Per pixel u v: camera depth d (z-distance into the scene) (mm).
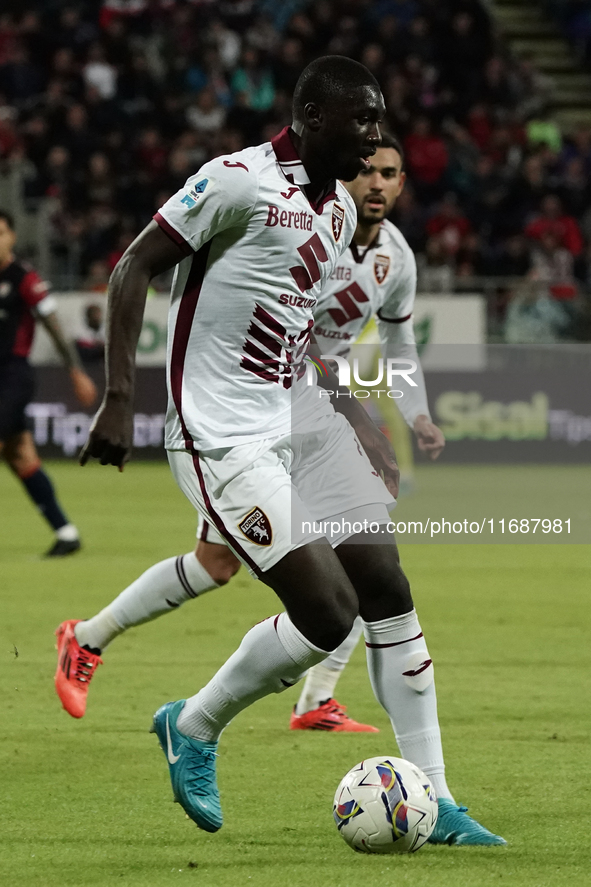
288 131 12430
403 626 13047
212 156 72000
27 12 78812
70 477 55656
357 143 12195
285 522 11969
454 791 14414
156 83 76500
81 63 77688
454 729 17328
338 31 80875
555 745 16484
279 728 17703
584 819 13328
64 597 27266
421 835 12062
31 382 32188
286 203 12195
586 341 62938
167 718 12508
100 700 18781
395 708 13078
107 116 73750
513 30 94625
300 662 12086
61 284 63656
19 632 23578
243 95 75375
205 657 21953
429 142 73812
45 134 71625
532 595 29094
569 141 82625
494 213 73312
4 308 31516
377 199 16406
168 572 16125
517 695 19359
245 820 13281
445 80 82562
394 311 17547
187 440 12414
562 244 70438
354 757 15992
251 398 12430
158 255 11852
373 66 79375
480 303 61656
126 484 53031
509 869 11617
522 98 83438
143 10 80625
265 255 12211
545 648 23016
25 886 11102
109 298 11820
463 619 25938
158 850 12219
